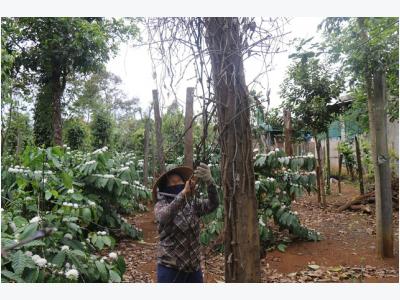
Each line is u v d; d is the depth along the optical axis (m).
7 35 6.66
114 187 4.83
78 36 7.42
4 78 5.05
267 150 4.85
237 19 1.82
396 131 8.61
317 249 4.70
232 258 1.86
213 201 2.38
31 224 2.59
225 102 1.83
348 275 3.78
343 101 7.43
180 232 2.37
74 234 3.14
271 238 4.70
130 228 5.16
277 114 7.55
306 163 4.97
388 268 3.98
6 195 3.88
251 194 1.85
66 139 11.43
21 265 2.24
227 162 1.84
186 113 2.24
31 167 3.43
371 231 5.52
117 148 12.50
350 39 3.71
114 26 8.48
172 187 2.49
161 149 2.53
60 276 2.41
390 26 3.16
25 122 10.01
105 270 2.61
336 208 7.41
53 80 8.22
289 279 3.74
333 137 12.49
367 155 8.99
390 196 4.30
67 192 3.60
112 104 16.81
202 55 1.85
